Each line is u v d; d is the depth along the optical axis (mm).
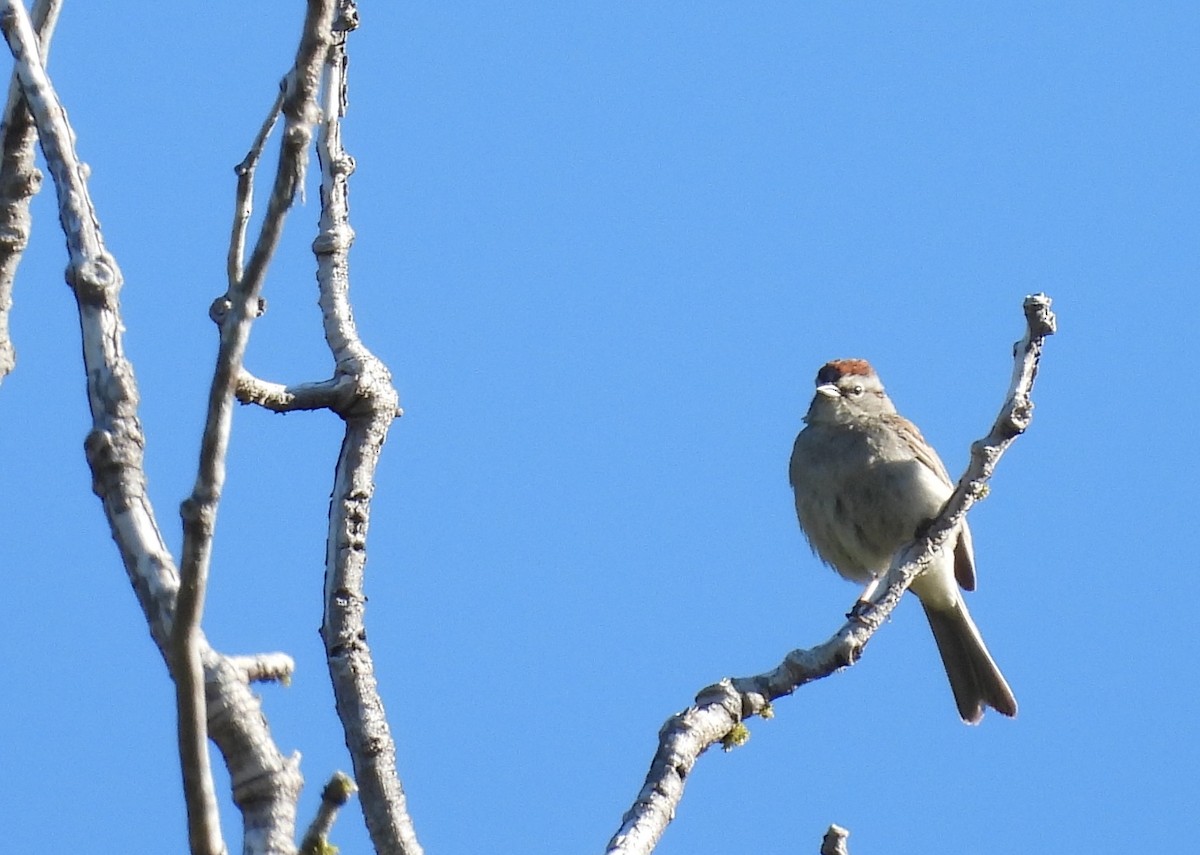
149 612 6895
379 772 8234
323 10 6289
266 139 9062
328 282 10227
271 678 8281
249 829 6805
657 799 8719
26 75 8266
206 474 6344
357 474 9406
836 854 8086
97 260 7805
